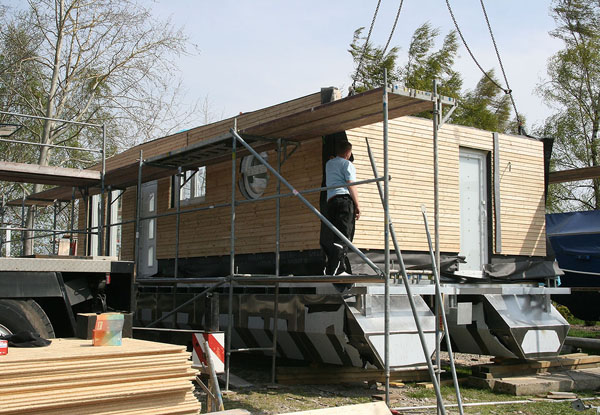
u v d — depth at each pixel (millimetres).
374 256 8914
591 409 7051
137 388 3984
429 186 9789
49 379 3736
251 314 9102
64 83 23953
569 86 26219
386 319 6422
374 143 9148
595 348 12266
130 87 24797
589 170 12055
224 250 10773
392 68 28266
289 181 9531
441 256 9789
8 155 25156
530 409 7043
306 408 6863
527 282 11234
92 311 6988
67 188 14680
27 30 23125
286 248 9445
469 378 8539
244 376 9008
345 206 7727
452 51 29891
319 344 8125
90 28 23688
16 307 6258
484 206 10789
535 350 9062
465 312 8484
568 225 15219
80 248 16203
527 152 11344
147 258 13328
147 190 13578
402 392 7883
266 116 10086
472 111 30328
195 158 10281
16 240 16266
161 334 6672
